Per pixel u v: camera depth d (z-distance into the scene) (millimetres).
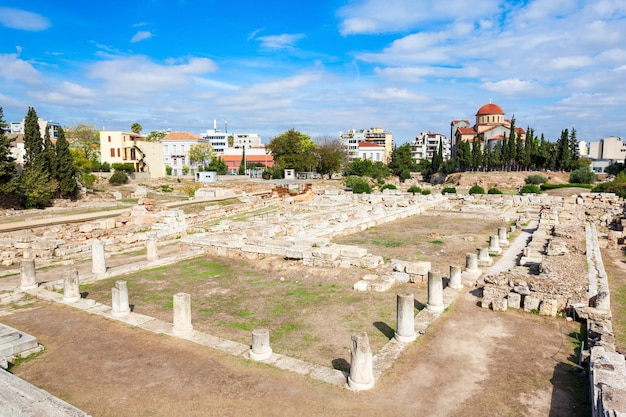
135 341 12992
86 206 52094
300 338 13242
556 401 9703
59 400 8836
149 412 9359
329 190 72125
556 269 18359
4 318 15094
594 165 154875
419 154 182375
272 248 23359
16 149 88125
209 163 115500
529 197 54000
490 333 13398
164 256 25328
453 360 11633
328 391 10102
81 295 17734
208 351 12242
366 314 15188
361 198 59062
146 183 79375
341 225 32125
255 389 10219
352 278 19516
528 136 100500
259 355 11617
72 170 57375
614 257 24922
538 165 100812
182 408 9484
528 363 11484
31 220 35656
